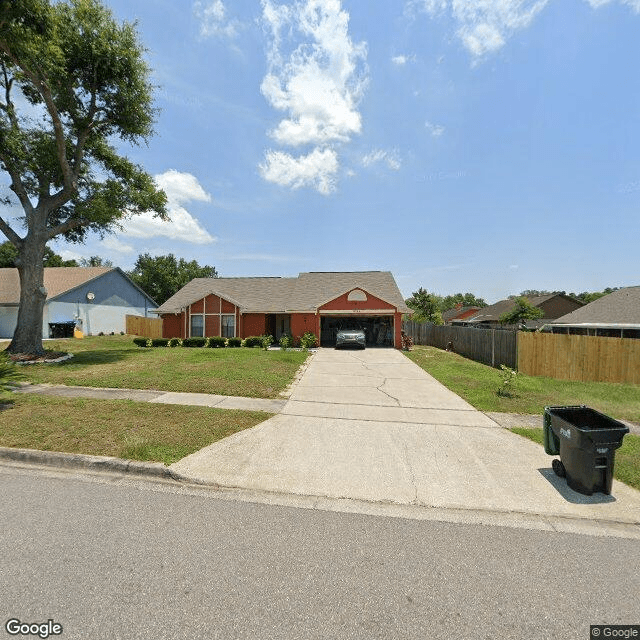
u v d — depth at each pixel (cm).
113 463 420
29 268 1295
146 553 267
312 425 587
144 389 812
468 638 198
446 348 1995
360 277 2489
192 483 392
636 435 564
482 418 641
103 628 201
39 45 1013
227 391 802
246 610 214
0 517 315
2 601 219
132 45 1309
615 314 1819
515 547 286
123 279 3156
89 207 1402
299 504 350
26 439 481
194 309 2178
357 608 218
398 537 296
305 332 2112
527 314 3272
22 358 1195
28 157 1284
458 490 381
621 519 332
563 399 799
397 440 525
